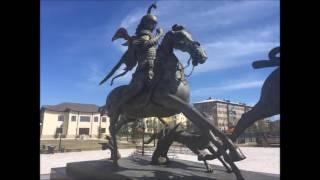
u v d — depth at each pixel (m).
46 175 9.33
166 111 6.43
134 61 6.98
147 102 6.25
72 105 59.75
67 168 8.15
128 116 7.25
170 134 7.29
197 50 5.50
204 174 6.17
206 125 5.27
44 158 17.78
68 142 38.91
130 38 7.12
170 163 7.71
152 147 22.94
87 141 42.59
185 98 5.95
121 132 38.41
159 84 6.05
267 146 32.00
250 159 17.28
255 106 5.00
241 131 5.07
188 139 6.76
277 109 4.78
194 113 5.46
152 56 6.38
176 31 5.87
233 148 4.96
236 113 58.16
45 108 55.22
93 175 6.77
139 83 6.35
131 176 5.93
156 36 6.64
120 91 7.26
